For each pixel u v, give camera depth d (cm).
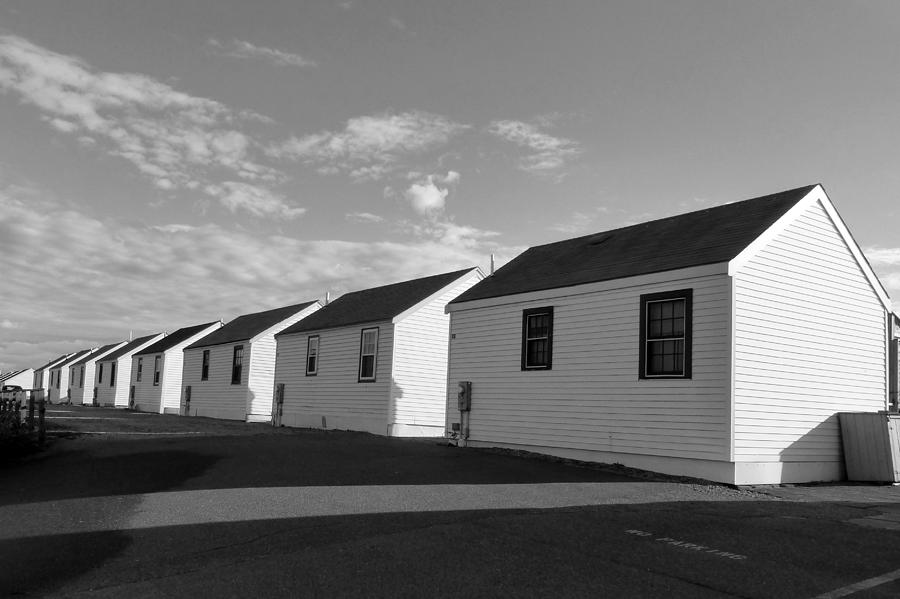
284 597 634
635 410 1566
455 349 2067
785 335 1506
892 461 1505
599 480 1388
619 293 1633
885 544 862
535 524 933
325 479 1324
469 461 1606
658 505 1116
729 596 648
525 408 1827
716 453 1406
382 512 1016
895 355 1747
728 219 1678
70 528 913
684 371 1481
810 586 682
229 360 3809
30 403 1880
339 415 2812
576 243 2116
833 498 1284
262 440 1989
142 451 1662
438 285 2764
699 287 1476
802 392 1525
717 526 954
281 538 854
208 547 816
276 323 3638
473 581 680
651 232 1873
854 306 1662
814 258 1590
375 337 2689
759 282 1472
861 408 1647
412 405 2603
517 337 1881
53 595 647
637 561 759
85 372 6431
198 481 1289
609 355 1638
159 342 5078
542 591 652
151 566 739
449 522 944
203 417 3912
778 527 955
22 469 1420
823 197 1617
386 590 653
